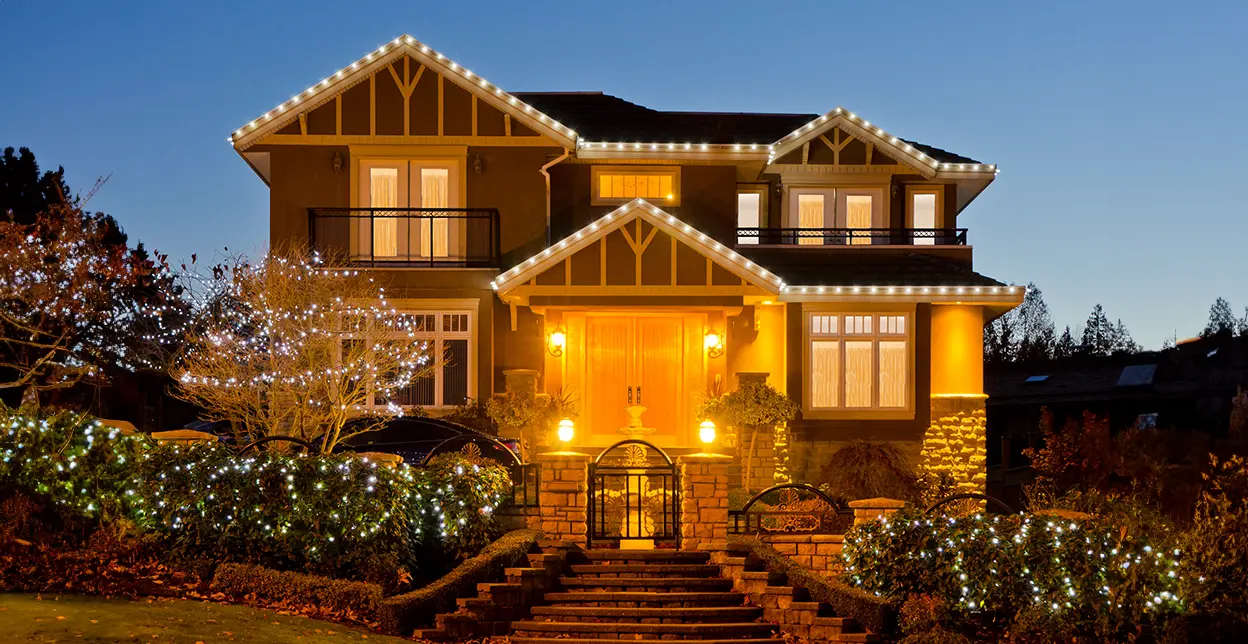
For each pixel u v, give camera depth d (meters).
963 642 14.64
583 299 22.75
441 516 16.73
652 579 16.31
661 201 25.36
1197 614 15.36
